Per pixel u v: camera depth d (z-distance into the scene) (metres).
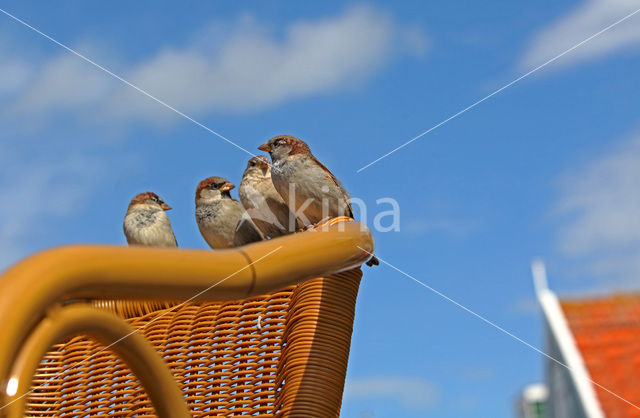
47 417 2.12
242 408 1.87
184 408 1.09
